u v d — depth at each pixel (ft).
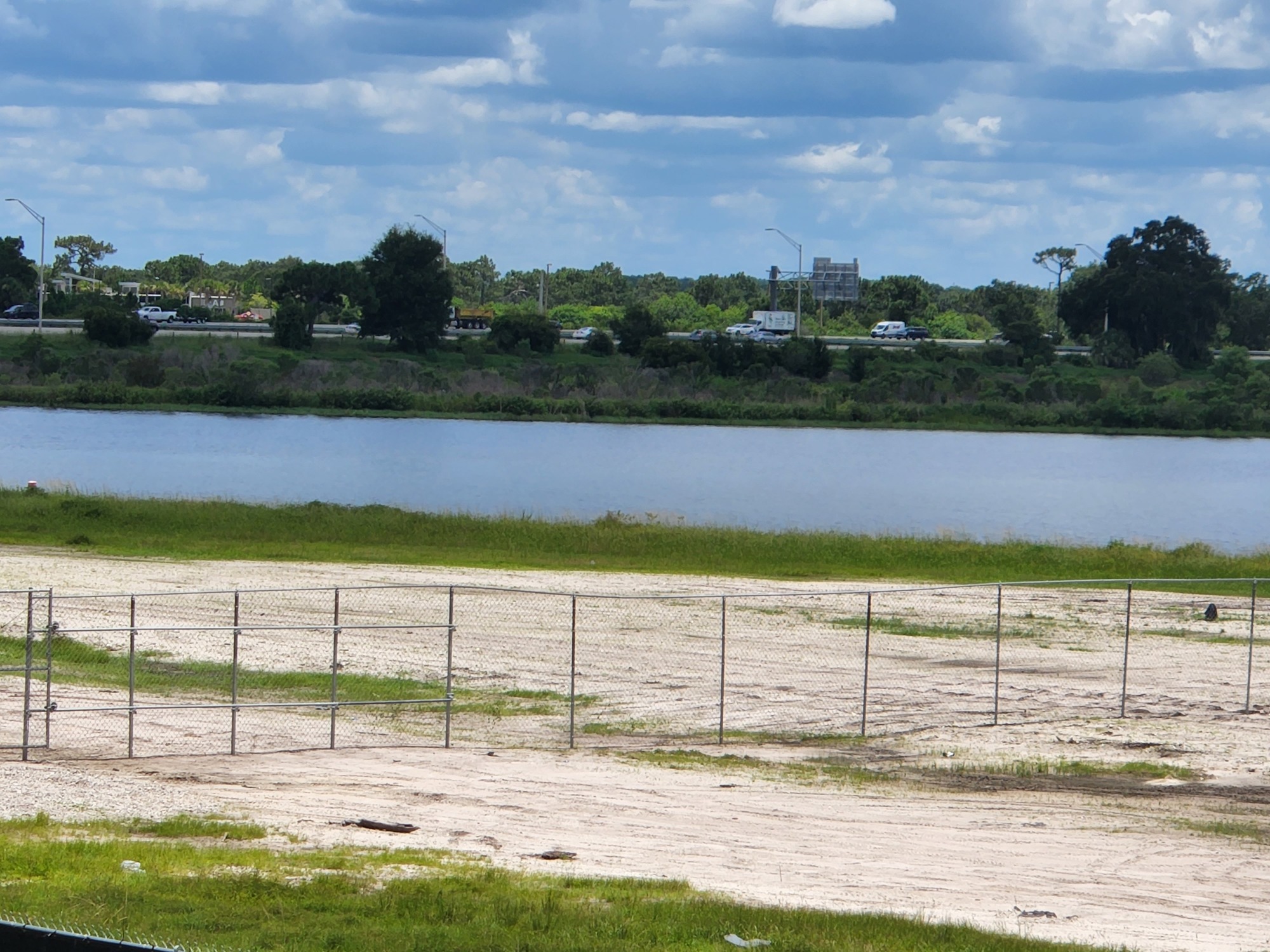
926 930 49.19
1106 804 78.74
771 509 283.79
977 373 588.09
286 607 131.64
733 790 78.59
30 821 62.13
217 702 95.86
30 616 78.28
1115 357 638.12
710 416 522.88
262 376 517.14
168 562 157.89
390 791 74.18
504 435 438.40
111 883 50.08
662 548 180.55
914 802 77.46
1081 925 54.19
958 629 133.18
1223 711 104.99
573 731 88.94
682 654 118.11
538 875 57.06
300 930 45.73
